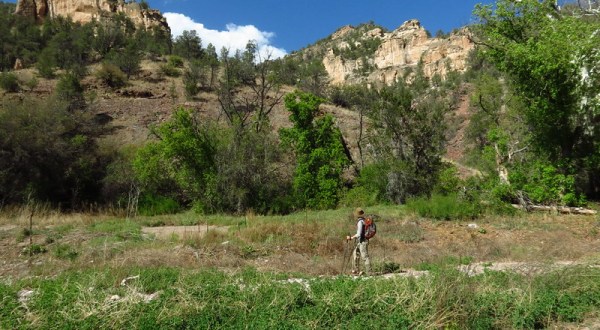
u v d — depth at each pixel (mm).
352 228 16750
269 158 29359
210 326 6527
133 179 29250
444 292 7027
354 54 158875
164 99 56781
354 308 7102
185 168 27328
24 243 15312
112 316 6629
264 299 7426
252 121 35750
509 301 7234
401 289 7512
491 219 19094
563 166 22312
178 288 7824
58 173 29703
